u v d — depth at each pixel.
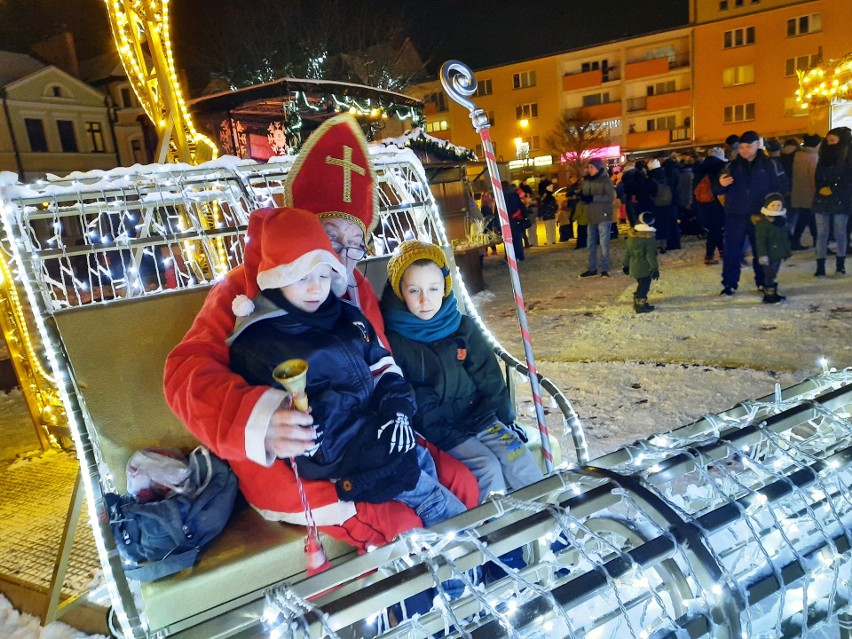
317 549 1.70
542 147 37.19
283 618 1.10
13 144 24.78
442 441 2.36
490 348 2.52
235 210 3.15
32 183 2.48
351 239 2.40
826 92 12.04
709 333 5.84
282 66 19.02
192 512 1.81
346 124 2.43
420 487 1.99
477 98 37.84
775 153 9.66
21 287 2.39
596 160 9.41
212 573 1.74
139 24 4.11
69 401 1.84
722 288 7.70
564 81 36.09
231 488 1.93
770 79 31.64
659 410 4.14
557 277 10.16
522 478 2.30
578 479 1.43
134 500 1.88
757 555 1.51
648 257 6.76
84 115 26.58
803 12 30.20
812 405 1.59
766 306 6.57
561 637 1.36
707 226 9.27
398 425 1.90
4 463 4.36
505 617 1.09
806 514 1.48
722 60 32.50
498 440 2.36
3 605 2.77
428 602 1.87
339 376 1.95
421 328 2.37
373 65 20.39
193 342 1.94
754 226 6.91
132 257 2.75
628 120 35.72
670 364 5.06
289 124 8.07
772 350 5.13
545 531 1.28
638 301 6.94
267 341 1.89
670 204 10.91
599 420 4.09
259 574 1.80
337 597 1.17
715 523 1.26
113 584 1.49
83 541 3.16
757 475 1.86
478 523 1.36
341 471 1.87
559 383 4.91
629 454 1.54
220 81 19.28
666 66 33.97
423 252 2.34
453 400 2.42
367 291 2.50
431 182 9.97
